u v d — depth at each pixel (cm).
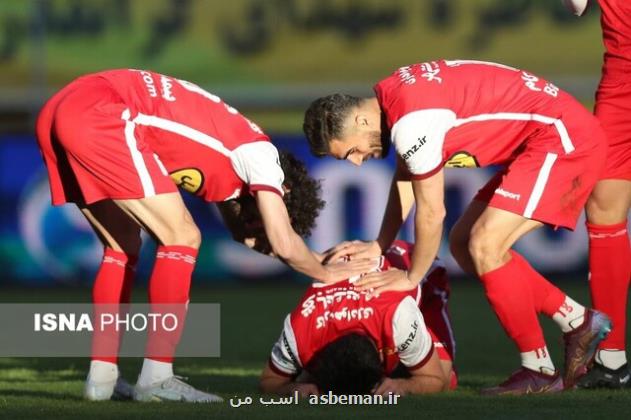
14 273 4744
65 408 1781
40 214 4731
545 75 7025
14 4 6938
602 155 1975
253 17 7188
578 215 1981
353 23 7206
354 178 4622
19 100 6825
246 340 3362
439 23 7162
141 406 1794
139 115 1827
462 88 1916
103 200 1945
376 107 1912
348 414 1691
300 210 1920
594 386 2116
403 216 2077
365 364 1859
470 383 2284
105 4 7056
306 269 1859
